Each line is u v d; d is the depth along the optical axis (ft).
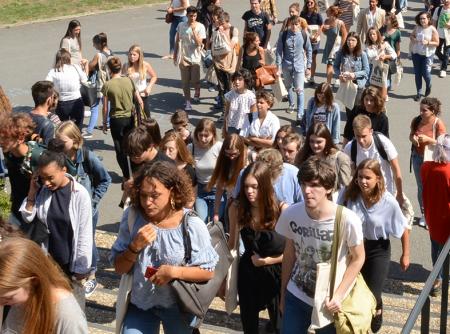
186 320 20.18
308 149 31.19
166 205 19.49
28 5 97.86
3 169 37.37
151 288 19.69
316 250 20.77
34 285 13.61
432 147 38.70
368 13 67.77
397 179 33.22
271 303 25.13
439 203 32.17
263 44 63.77
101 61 55.77
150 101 64.08
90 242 24.35
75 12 96.63
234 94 47.55
